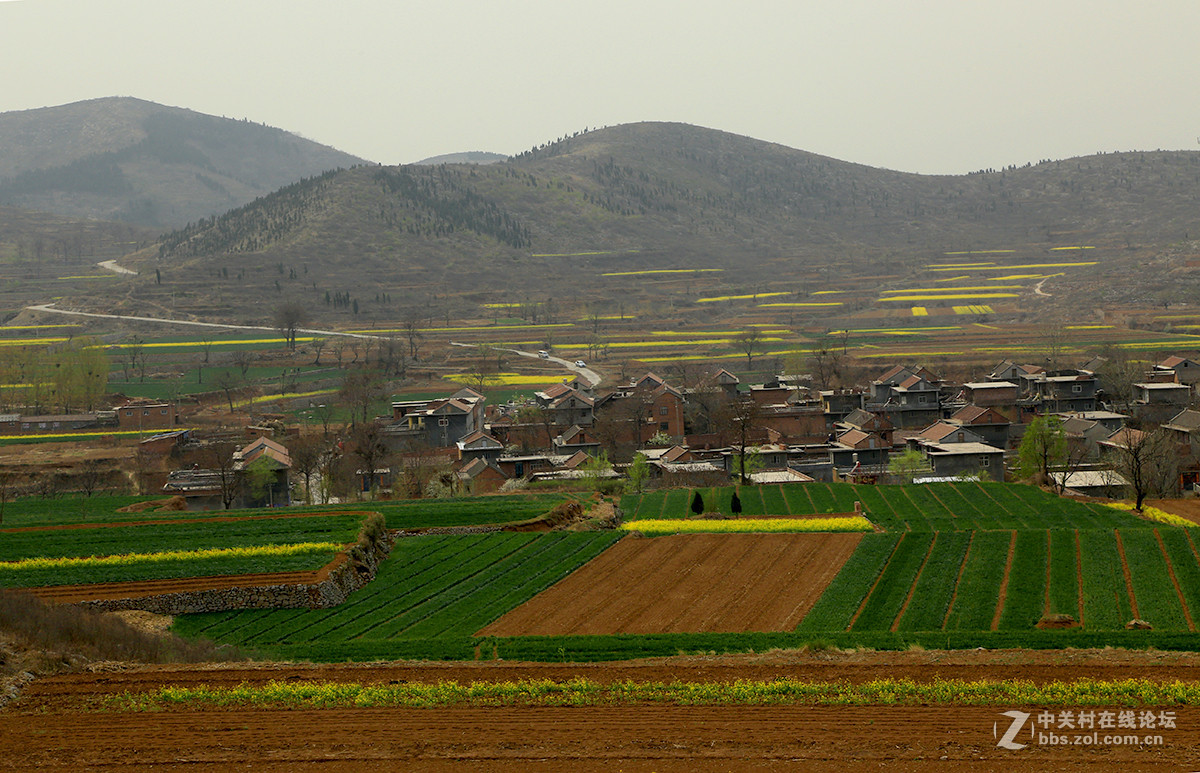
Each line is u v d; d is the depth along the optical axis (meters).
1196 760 30.16
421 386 185.88
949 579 60.41
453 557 69.62
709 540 71.75
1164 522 76.38
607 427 126.44
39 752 31.52
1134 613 53.00
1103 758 30.41
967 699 35.81
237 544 66.75
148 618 55.91
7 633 40.75
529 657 45.75
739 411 126.38
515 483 100.88
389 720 34.78
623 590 61.00
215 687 38.19
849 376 174.12
